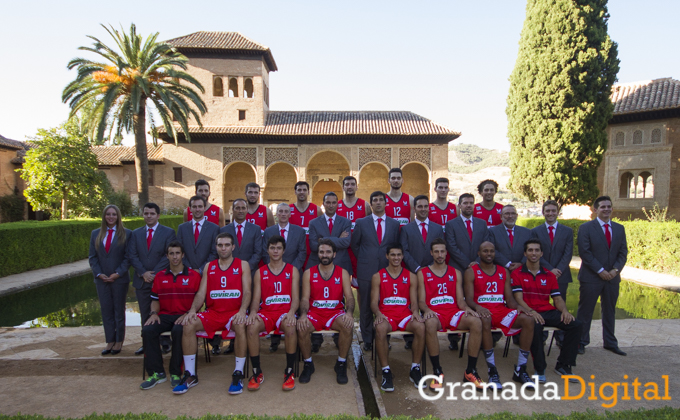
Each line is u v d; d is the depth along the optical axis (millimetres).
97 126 18406
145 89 17469
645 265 11922
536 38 17656
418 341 4273
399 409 3787
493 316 4582
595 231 5184
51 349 5359
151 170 27297
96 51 17297
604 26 17469
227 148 26859
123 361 4918
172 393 4059
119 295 5199
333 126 26875
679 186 18938
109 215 5141
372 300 4617
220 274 4504
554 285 4621
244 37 28203
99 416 3199
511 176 18922
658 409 3287
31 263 11797
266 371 4672
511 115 18875
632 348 5328
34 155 18984
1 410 3662
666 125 19266
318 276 4613
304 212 6066
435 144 26766
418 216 5324
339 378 4316
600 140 17312
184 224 5371
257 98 26906
